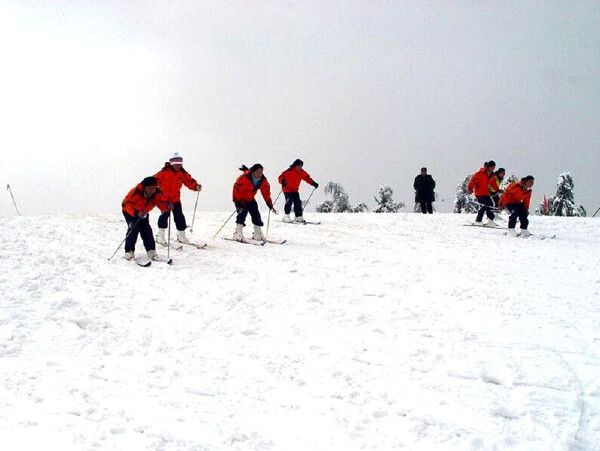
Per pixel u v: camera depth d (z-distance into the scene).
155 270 8.98
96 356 5.53
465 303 7.56
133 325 6.43
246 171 11.63
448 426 4.44
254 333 6.34
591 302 7.79
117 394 4.74
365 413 4.60
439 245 12.13
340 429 4.36
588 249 12.11
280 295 7.75
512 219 13.81
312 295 7.74
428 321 6.80
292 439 4.21
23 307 6.81
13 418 4.23
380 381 5.18
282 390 4.97
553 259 10.88
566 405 4.79
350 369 5.42
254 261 9.89
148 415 4.42
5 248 9.80
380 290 8.12
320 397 4.86
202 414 4.49
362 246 11.73
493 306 7.45
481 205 15.28
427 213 19.95
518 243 12.72
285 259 10.13
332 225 14.73
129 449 3.92
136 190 9.36
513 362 5.60
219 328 6.43
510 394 4.97
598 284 8.88
